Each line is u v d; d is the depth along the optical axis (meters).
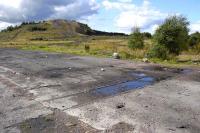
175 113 6.00
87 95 7.69
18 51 28.12
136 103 6.82
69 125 5.30
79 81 9.86
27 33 169.00
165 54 20.00
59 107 6.49
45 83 9.45
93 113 6.01
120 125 5.28
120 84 9.35
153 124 5.32
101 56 21.34
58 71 12.43
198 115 5.86
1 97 7.47
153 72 12.16
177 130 5.02
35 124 5.38
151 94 7.80
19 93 7.94
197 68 13.73
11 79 10.24
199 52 27.41
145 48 28.05
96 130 5.04
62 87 8.78
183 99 7.22
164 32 21.17
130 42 28.81
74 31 199.88
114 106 6.55
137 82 9.75
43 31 179.88
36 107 6.51
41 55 22.20
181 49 21.72
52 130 5.06
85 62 16.36
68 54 23.45
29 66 14.36
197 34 31.33
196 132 4.93
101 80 10.06
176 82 9.68
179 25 21.14
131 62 16.48
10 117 5.81
